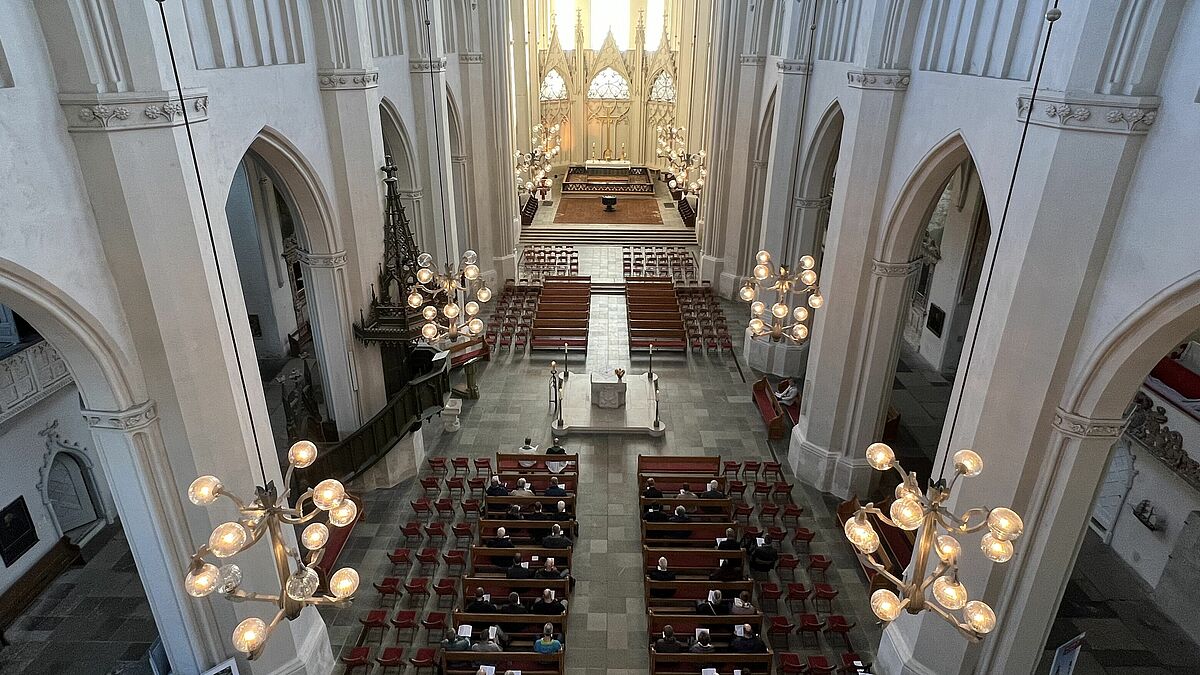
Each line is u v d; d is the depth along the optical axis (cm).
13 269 660
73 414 1365
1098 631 1173
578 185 4191
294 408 1580
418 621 1202
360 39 1245
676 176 3781
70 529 1404
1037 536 896
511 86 2781
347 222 1316
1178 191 678
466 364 1908
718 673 1048
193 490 621
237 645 642
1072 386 820
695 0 3412
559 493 1420
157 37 747
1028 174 816
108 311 777
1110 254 764
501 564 1271
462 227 2527
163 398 841
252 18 1018
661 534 1367
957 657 982
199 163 832
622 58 4478
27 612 1212
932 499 634
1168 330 719
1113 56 712
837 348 1455
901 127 1242
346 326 1372
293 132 1141
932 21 1132
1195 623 1152
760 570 1286
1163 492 1236
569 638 1163
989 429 898
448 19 2205
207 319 857
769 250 2058
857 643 1176
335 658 1138
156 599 934
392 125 1658
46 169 691
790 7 1833
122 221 755
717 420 1859
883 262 1324
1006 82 891
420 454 1642
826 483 1550
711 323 2386
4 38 639
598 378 1880
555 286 2609
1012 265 848
